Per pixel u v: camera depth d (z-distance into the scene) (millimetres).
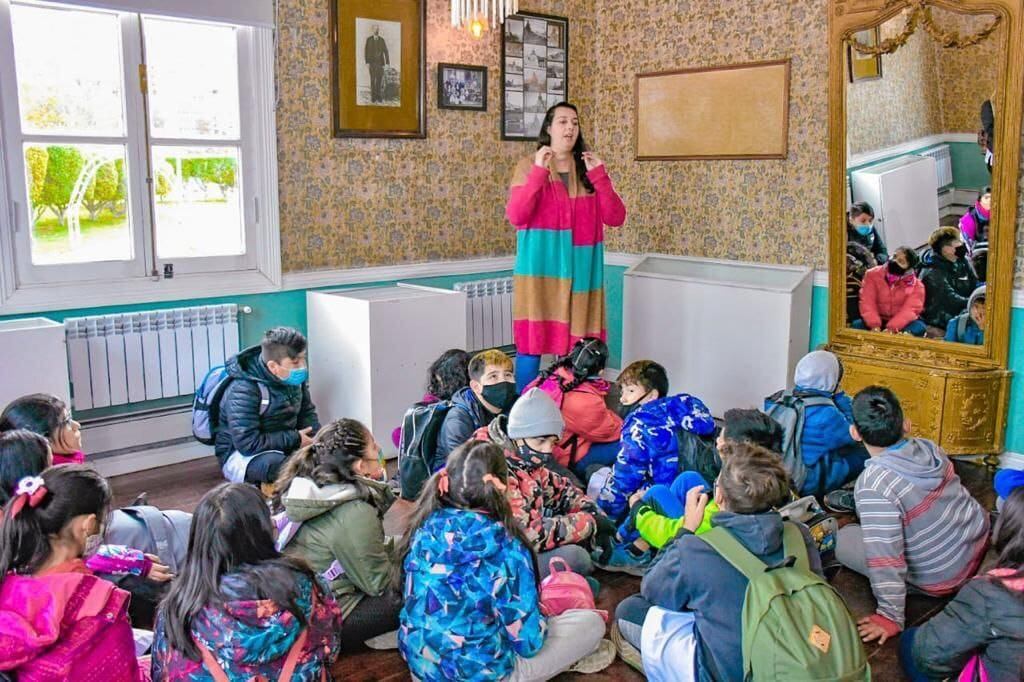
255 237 4648
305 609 1869
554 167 4695
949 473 2830
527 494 2820
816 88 4863
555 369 3793
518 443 2875
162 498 3957
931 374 4262
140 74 4148
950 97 4148
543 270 4695
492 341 5648
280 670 1870
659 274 5516
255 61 4480
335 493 2533
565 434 3758
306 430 3969
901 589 2711
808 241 5020
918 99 4246
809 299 5027
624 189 5941
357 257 5051
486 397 3371
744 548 2125
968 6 4016
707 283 5180
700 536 2182
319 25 4680
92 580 1826
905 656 2453
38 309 3949
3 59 3789
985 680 2053
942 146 4227
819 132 4883
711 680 2125
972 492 4109
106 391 4078
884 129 4387
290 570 1851
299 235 4793
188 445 4469
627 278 5617
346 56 4793
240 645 1783
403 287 5070
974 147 4129
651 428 3098
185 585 1820
